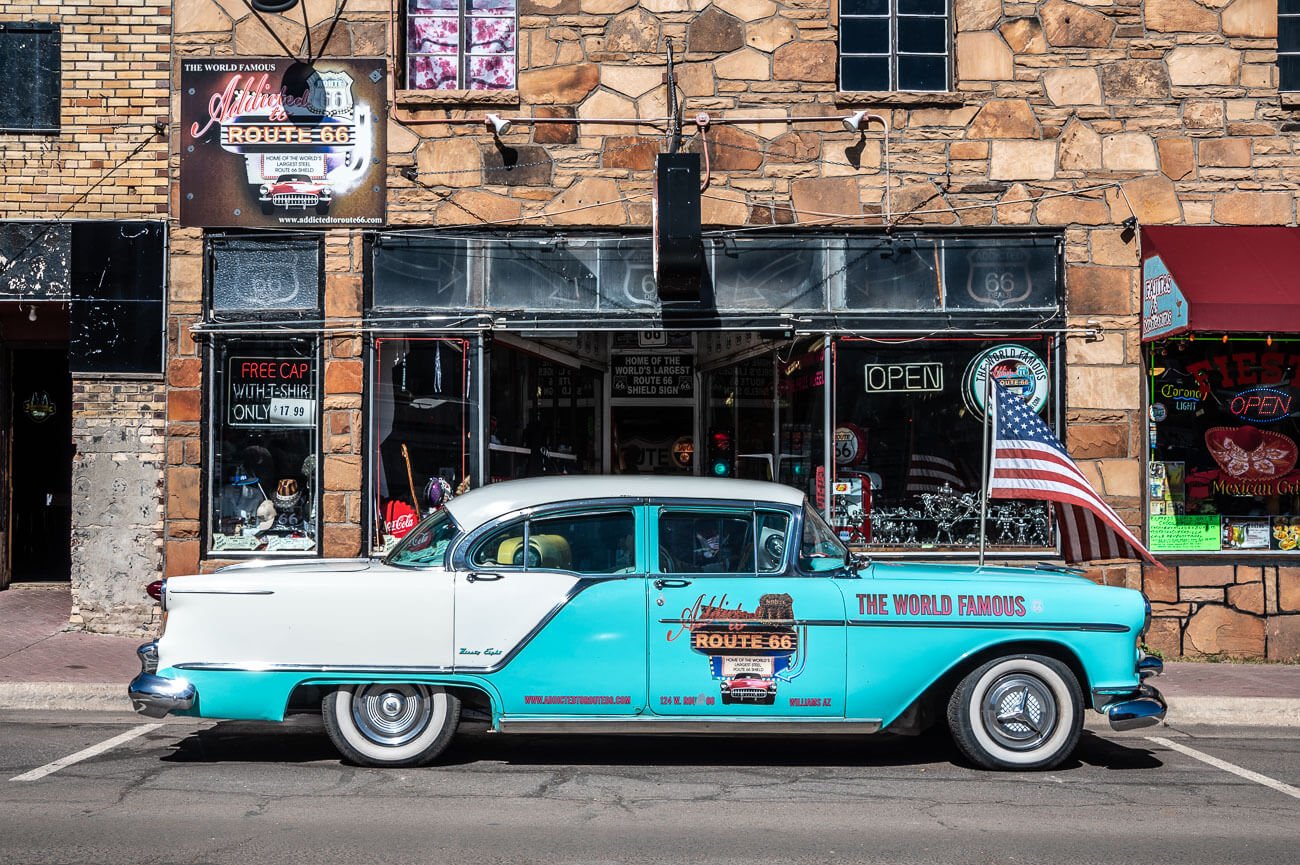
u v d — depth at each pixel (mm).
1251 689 9664
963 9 11680
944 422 11609
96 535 11414
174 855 5398
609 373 13812
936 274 11680
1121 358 11492
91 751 7570
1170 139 11617
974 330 11523
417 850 5516
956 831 5957
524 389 12398
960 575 7363
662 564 7082
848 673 7035
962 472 11586
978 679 7242
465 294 11609
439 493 11508
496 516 7125
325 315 11445
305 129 11469
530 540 7109
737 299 11633
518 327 11508
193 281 11422
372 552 11422
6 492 13344
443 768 7211
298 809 6215
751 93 11672
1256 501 11539
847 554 7379
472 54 11867
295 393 11500
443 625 6957
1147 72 11641
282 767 7184
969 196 11602
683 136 11672
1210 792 6879
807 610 7039
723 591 7031
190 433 11336
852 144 11656
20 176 11484
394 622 6957
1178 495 11492
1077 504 8375
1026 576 7426
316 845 5574
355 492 11375
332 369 11414
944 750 7930
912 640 7074
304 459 11477
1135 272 11555
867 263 11680
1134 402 11477
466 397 11516
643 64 11664
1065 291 11562
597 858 5430
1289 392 11562
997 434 8398
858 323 11578
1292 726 9078
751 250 11664
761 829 5953
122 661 10109
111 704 9023
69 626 11438
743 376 12852
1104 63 11641
